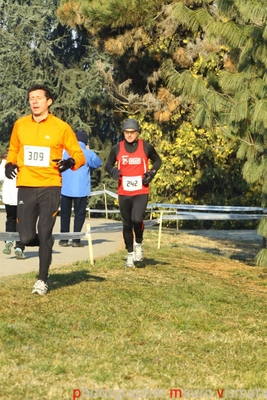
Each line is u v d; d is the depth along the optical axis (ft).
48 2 128.67
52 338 24.47
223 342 26.00
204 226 92.38
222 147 82.89
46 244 29.22
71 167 29.12
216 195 91.25
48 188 28.86
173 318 28.50
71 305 28.50
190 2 73.82
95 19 79.51
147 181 36.91
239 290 36.76
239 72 44.37
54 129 28.78
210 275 41.22
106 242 53.83
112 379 21.07
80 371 21.56
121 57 89.40
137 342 24.98
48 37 132.16
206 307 31.01
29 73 126.82
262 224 43.65
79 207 49.21
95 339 24.85
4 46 130.00
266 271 45.09
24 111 127.85
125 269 38.58
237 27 42.91
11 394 19.36
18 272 37.52
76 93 125.39
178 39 85.35
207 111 44.70
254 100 43.09
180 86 45.21
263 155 43.73
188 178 88.02
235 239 69.26
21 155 28.99
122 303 29.78
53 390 19.86
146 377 21.48
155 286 34.09
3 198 43.75
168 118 84.99
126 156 37.09
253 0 40.88
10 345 23.30
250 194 90.58
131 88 91.91
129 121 36.73
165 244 56.13
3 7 134.10
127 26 83.25
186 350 24.61
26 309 27.22
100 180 122.31
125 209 37.86
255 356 24.56
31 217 29.14
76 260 42.65
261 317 30.48
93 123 127.44
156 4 78.13
